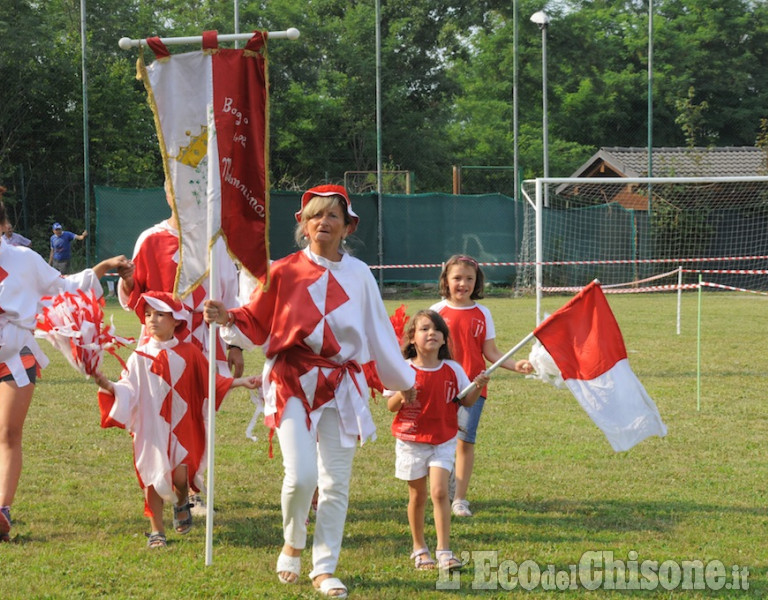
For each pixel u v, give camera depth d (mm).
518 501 5973
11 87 26438
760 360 11992
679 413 8656
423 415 4922
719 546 5117
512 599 4402
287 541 4477
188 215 4848
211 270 4707
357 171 32812
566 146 39188
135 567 4738
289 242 23016
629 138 40906
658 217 24953
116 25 33062
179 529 5336
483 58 41875
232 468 6770
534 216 23984
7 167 26062
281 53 35125
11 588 4406
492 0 39281
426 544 5152
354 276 4578
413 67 36281
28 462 6812
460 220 23953
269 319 4535
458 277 6055
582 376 5199
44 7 30078
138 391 5148
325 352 4449
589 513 5730
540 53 40938
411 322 5078
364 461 6973
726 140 41469
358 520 5602
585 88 40094
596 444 7465
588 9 43750
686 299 21641
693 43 41344
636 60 42406
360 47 35219
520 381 10359
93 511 5719
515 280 23812
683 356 12320
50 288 5406
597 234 24609
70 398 9195
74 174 26781
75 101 27141
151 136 29172
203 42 4789
